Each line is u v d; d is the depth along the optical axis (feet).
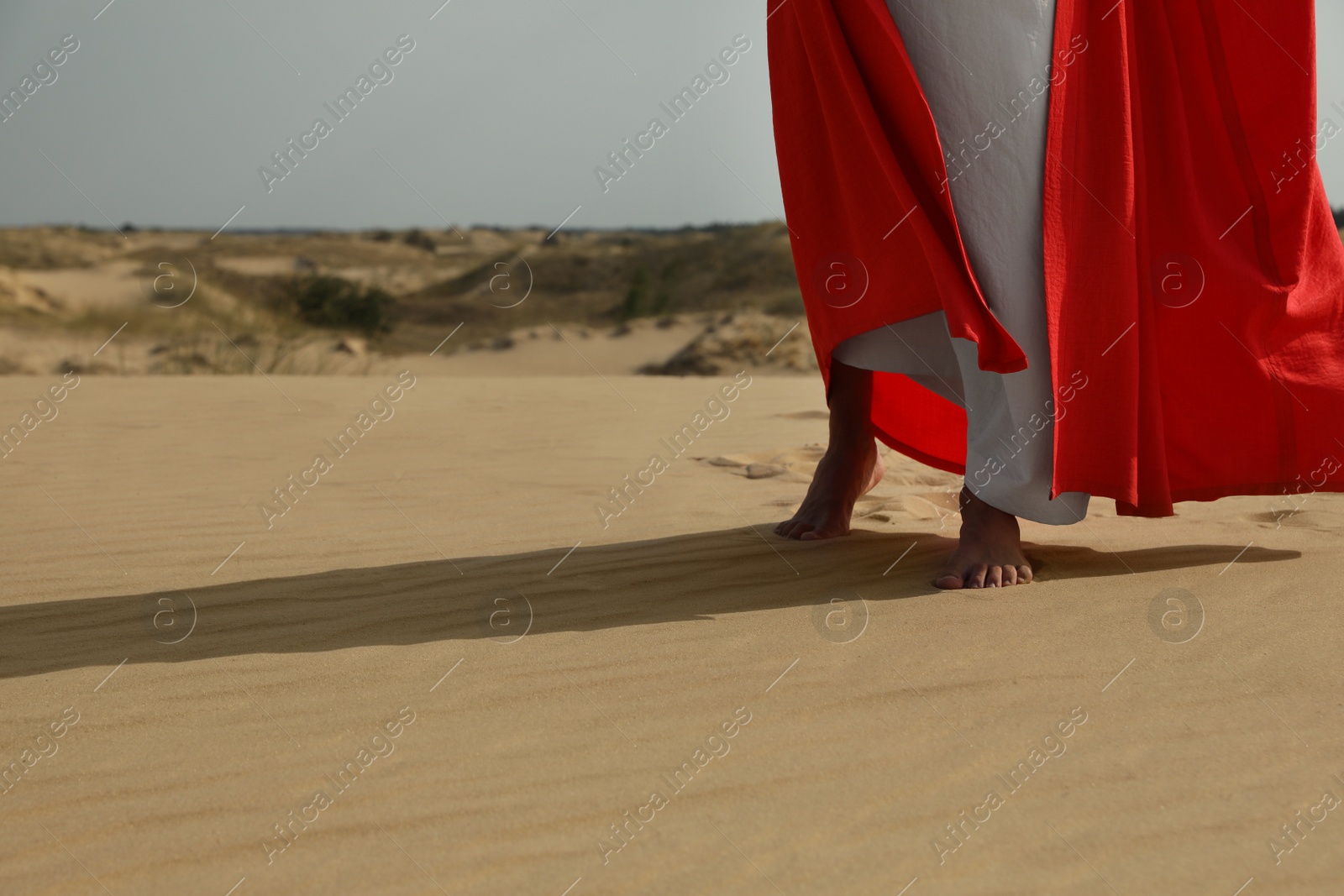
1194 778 6.21
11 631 9.71
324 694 7.96
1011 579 10.47
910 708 7.36
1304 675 7.73
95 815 6.06
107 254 99.19
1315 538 12.29
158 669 8.58
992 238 10.51
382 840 5.73
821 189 11.96
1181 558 11.43
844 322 11.73
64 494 16.31
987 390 10.72
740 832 5.72
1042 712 7.21
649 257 117.29
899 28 10.80
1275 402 11.39
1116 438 10.61
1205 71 11.47
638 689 7.88
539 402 29.45
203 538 13.47
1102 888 5.12
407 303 100.78
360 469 18.66
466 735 7.12
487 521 14.37
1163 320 11.39
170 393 30.17
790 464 18.40
